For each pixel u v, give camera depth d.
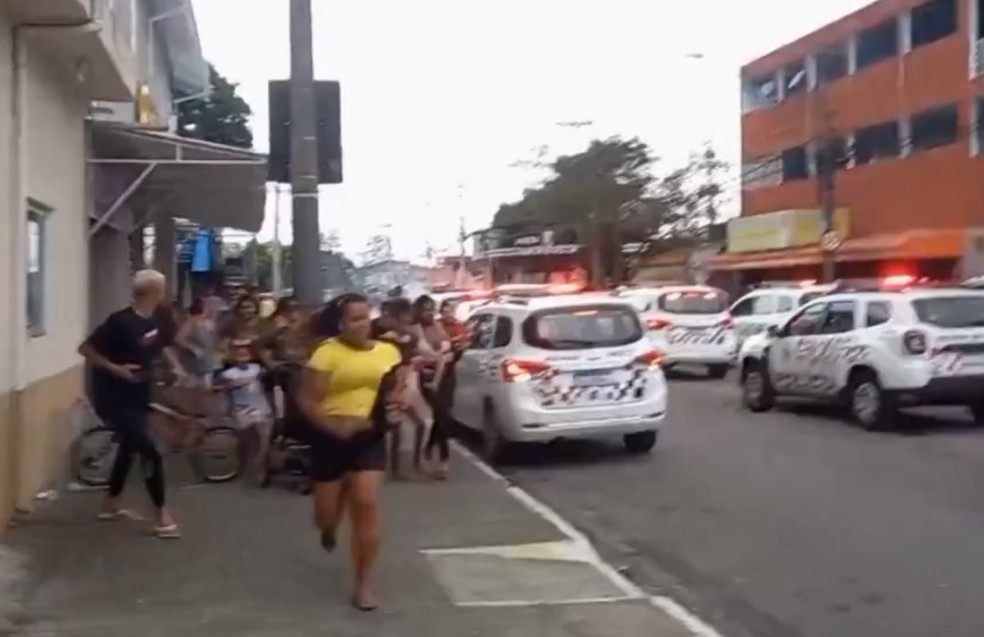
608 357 15.14
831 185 45.53
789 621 8.15
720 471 14.44
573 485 13.75
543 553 9.99
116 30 13.52
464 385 16.50
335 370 8.26
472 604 8.41
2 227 10.73
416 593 8.70
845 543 10.38
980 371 17.25
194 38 28.33
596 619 8.05
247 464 13.38
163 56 29.06
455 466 15.00
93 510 11.55
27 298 11.62
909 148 45.03
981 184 40.72
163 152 16.86
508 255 83.69
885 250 42.16
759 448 16.25
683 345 26.81
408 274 70.88
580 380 15.05
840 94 49.66
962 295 17.80
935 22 43.78
